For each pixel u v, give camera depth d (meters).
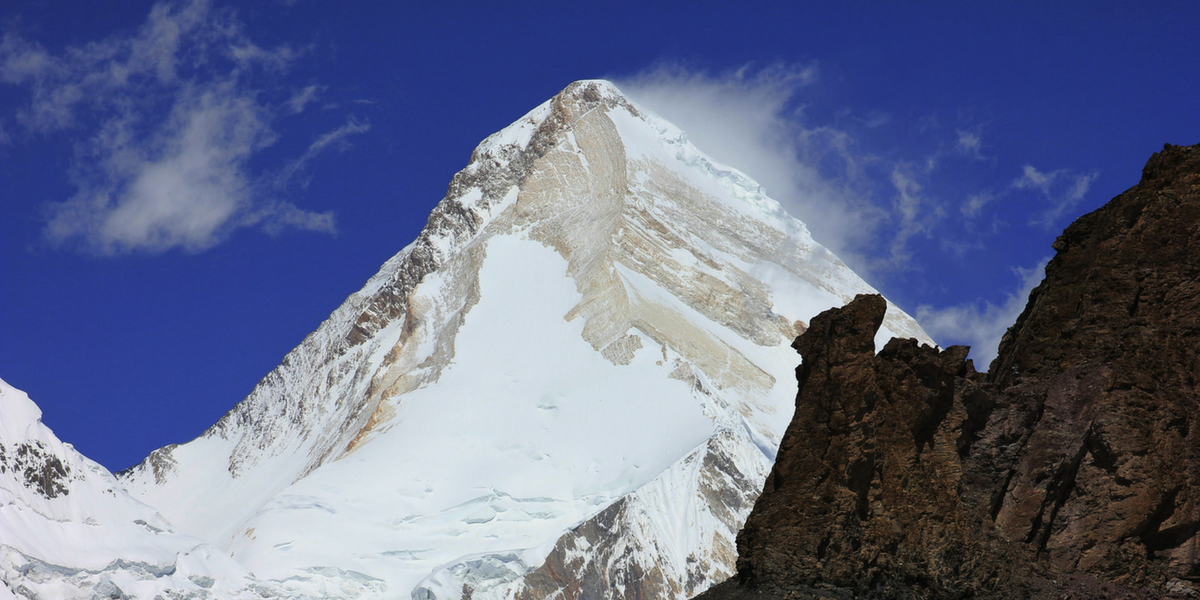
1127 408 42.50
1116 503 41.69
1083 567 41.25
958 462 41.88
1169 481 41.47
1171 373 42.84
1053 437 42.81
